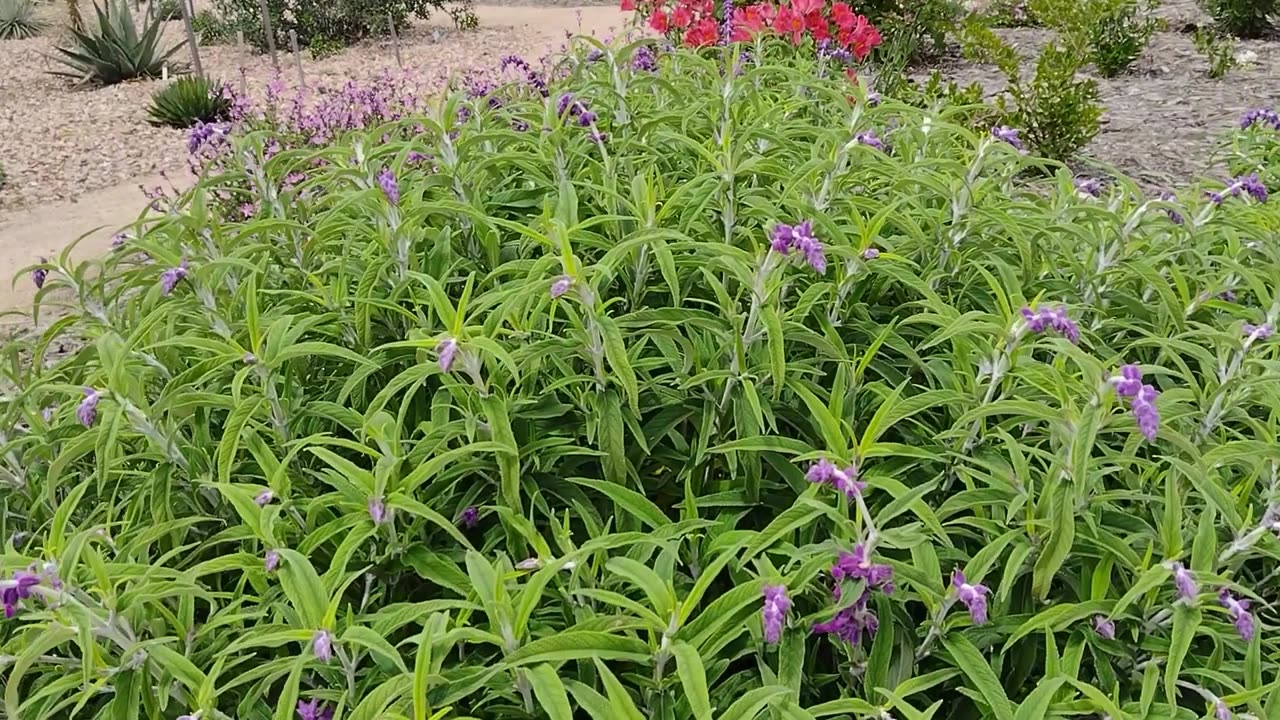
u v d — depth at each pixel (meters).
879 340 2.24
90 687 1.74
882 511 1.73
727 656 1.92
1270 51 9.46
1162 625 1.82
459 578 1.94
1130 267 2.66
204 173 4.41
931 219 3.00
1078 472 1.74
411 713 1.66
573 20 15.41
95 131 9.80
